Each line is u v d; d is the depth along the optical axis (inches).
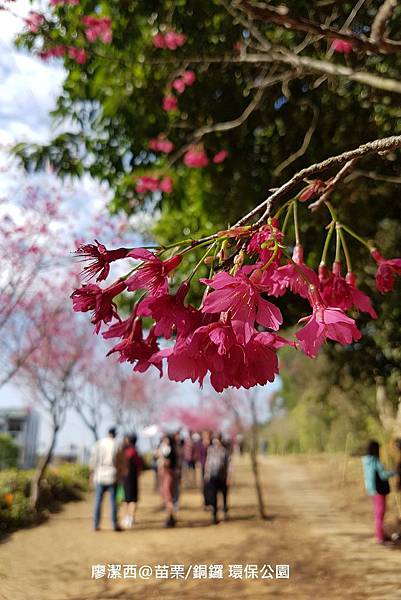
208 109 204.8
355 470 665.6
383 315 244.2
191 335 37.9
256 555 237.0
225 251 41.4
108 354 40.7
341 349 330.6
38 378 390.6
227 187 215.5
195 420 912.3
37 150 198.5
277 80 173.5
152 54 194.7
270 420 1676.9
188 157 203.3
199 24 181.9
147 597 176.7
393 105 175.5
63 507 418.0
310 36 164.6
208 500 333.7
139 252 40.1
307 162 206.1
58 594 180.5
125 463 319.6
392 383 430.0
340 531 299.1
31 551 248.8
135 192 222.1
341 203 194.7
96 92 202.2
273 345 37.2
